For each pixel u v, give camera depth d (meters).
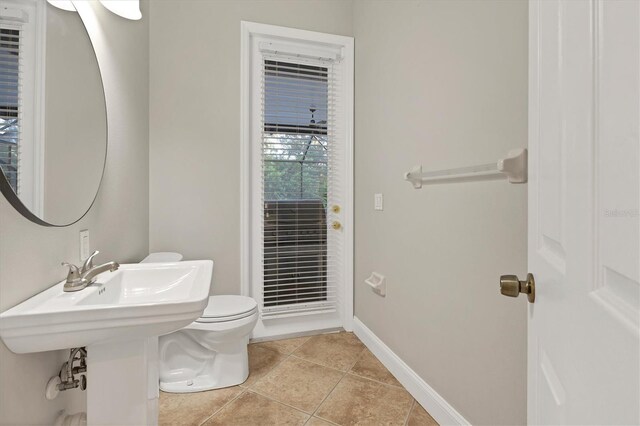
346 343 2.47
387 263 2.13
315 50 2.63
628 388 0.35
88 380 1.03
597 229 0.43
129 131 1.90
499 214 1.24
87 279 1.10
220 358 1.91
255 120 2.55
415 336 1.82
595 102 0.44
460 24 1.45
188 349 1.95
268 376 2.02
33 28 1.00
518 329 1.16
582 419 0.47
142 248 2.16
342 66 2.70
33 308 0.89
